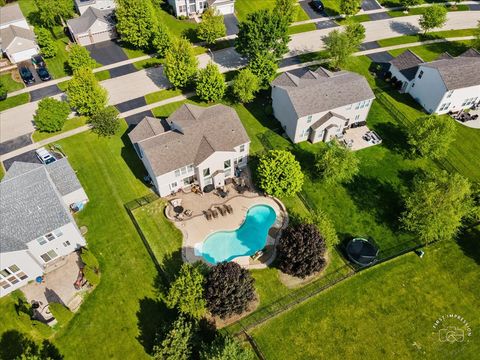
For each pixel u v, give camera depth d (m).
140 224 53.88
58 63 80.38
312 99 61.34
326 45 83.38
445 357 43.53
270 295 47.50
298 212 55.75
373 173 60.97
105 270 49.38
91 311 45.94
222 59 82.44
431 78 68.19
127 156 62.44
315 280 48.97
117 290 47.72
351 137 66.12
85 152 62.94
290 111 61.69
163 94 73.81
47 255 48.66
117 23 82.25
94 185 58.41
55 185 52.88
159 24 79.50
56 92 74.12
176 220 54.28
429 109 70.81
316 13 97.00
